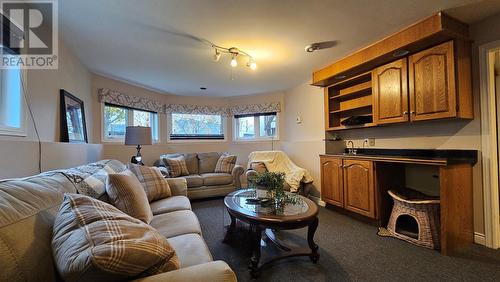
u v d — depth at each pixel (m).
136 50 2.72
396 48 2.32
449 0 1.84
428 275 1.69
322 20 2.11
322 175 3.50
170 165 3.97
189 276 0.71
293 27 2.23
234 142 5.37
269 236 2.23
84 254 0.65
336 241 2.27
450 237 2.02
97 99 3.59
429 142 2.57
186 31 2.29
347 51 2.81
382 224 2.66
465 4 1.89
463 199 2.13
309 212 1.77
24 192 0.91
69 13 1.95
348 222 2.83
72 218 0.82
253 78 3.95
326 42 2.57
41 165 1.88
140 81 4.02
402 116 2.49
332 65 3.16
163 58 2.97
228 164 4.33
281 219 1.64
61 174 1.32
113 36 2.38
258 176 2.17
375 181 2.65
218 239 2.36
